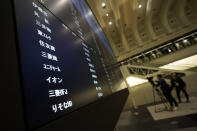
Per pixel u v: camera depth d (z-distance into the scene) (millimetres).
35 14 670
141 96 6273
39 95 456
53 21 850
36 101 430
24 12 573
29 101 401
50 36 727
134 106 5828
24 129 348
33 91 436
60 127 476
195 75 5469
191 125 2381
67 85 676
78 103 704
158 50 14219
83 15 1884
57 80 610
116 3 9648
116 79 2484
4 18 444
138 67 7348
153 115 3799
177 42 13234
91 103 870
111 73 2229
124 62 15867
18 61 428
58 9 1018
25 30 528
